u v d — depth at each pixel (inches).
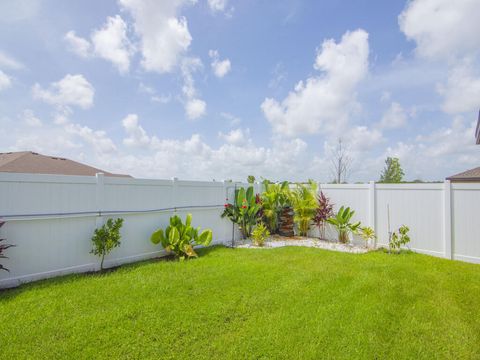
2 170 312.5
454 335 115.0
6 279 162.2
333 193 345.7
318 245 311.7
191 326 116.7
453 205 253.1
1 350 97.4
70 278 177.6
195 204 285.6
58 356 95.1
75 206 192.5
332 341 108.5
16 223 166.9
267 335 111.6
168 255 252.1
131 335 109.2
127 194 225.0
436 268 211.2
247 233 344.2
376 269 203.6
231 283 168.2
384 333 115.7
